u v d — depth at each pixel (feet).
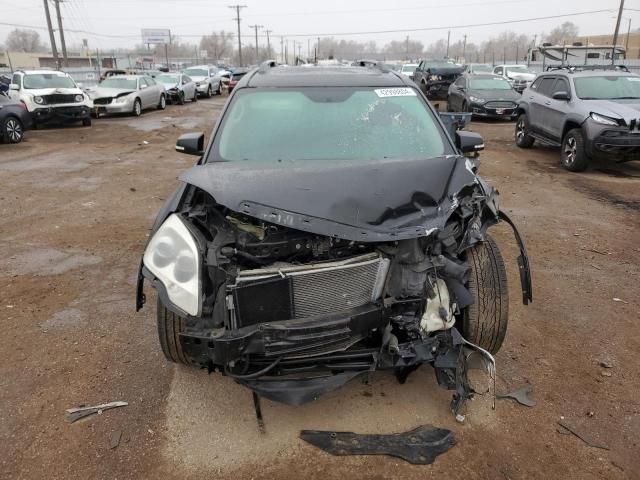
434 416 10.30
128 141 47.03
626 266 17.57
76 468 9.03
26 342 12.82
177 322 10.52
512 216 23.16
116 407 10.51
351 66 16.87
